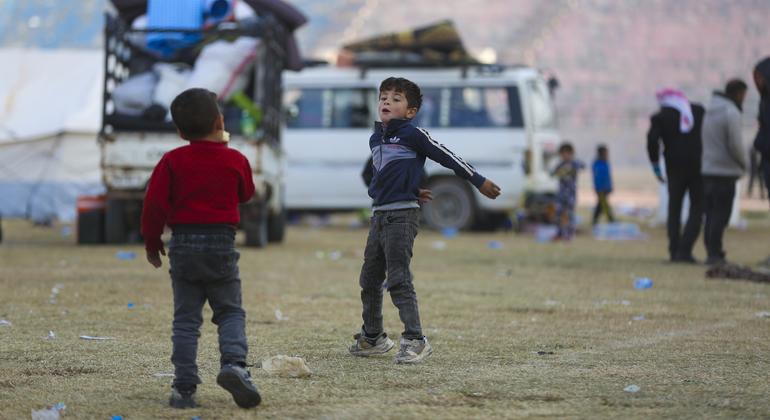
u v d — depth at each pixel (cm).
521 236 4469
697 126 2964
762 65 2475
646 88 16312
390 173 1344
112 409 1088
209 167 1083
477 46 16550
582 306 2000
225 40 3347
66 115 4922
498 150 4706
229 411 1080
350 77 4903
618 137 13650
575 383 1232
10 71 5172
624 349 1488
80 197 3497
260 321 1755
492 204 4712
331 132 4900
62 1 13988
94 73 5162
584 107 15650
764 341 1566
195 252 1070
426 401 1134
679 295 2198
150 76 3369
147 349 1450
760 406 1109
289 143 4909
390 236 1345
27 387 1191
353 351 1427
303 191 4912
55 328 1633
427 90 4800
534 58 16375
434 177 4706
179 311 1094
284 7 3653
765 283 2458
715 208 2914
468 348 1492
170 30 3309
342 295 2155
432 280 2509
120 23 3353
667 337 1605
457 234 4547
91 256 3022
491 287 2350
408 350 1360
